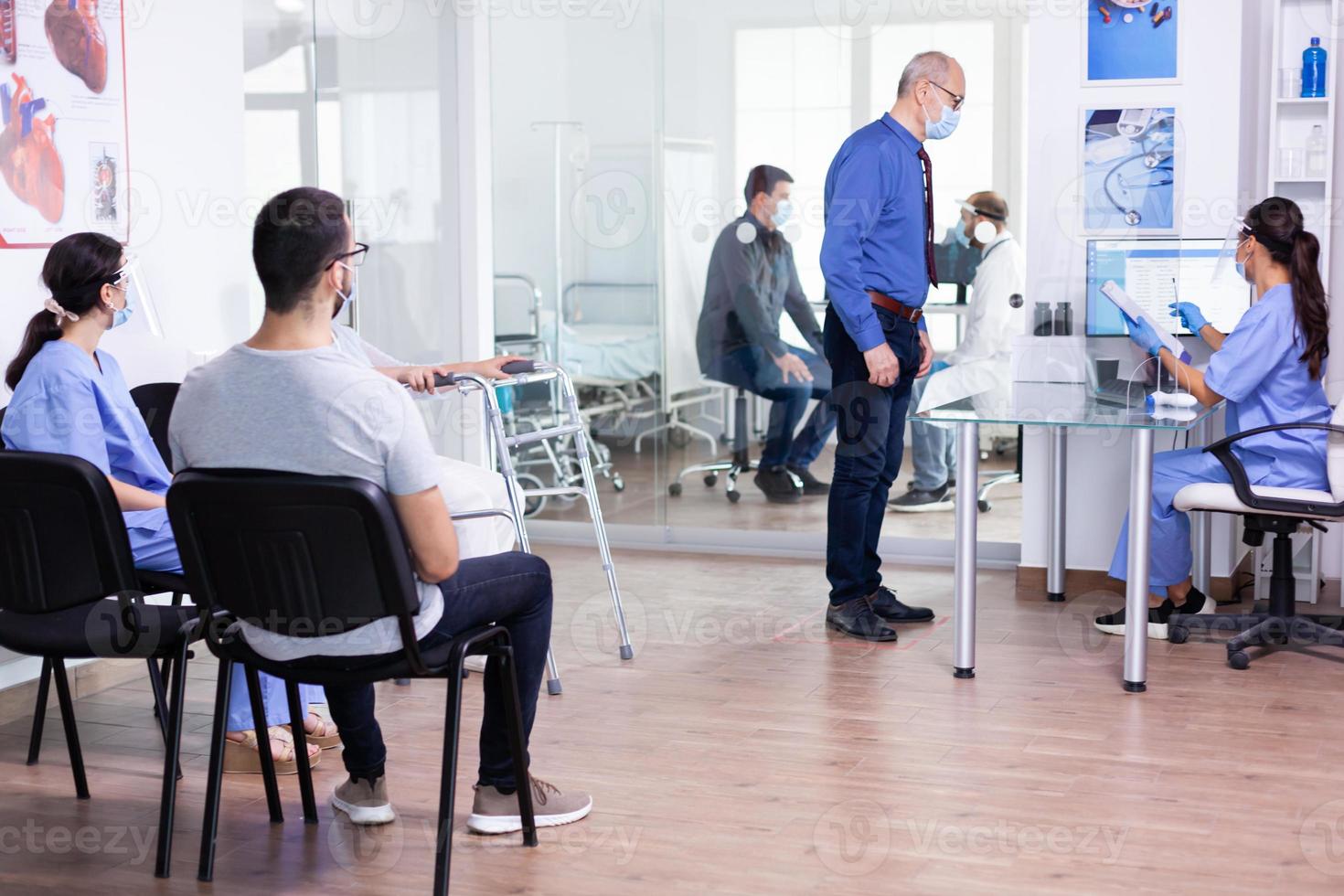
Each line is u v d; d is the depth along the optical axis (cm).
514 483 374
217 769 261
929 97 423
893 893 253
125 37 389
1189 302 463
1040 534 491
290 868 269
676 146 552
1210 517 455
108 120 384
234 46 431
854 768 319
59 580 267
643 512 577
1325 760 322
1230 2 452
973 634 390
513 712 266
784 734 344
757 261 547
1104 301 470
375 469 232
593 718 358
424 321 560
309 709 336
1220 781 309
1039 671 397
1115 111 465
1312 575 476
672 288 560
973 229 513
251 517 231
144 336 395
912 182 425
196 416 238
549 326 577
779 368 550
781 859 269
